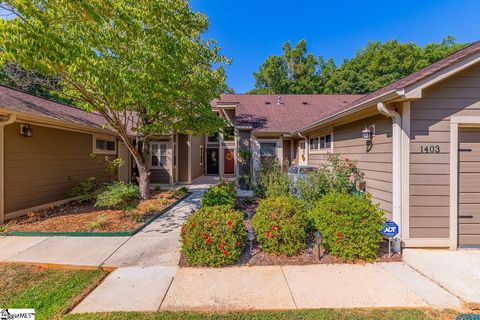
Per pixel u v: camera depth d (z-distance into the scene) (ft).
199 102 25.00
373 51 91.86
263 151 38.45
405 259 13.15
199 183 46.88
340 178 19.48
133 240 16.44
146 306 9.25
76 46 14.16
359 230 13.12
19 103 22.67
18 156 21.89
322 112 43.75
